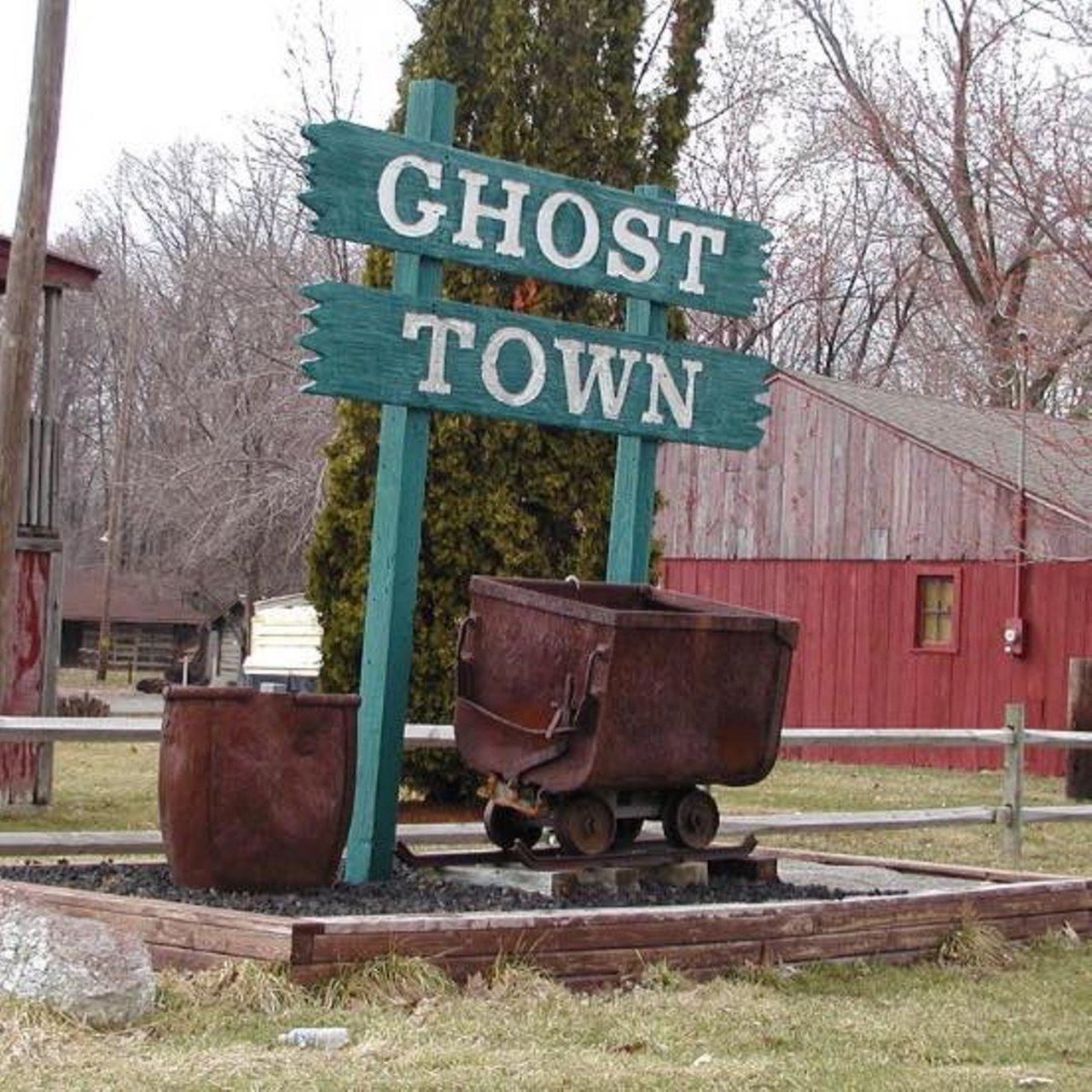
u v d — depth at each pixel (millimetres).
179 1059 8992
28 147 17984
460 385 13914
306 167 13211
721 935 11922
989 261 41688
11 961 9875
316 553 23828
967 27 46625
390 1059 9172
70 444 93438
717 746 13242
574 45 24438
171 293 84438
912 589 36812
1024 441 34250
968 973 12797
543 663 12961
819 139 54781
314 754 12266
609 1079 8977
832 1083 9273
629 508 15336
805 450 38781
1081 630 34250
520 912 11711
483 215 14055
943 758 36406
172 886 12203
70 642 87625
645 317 15250
